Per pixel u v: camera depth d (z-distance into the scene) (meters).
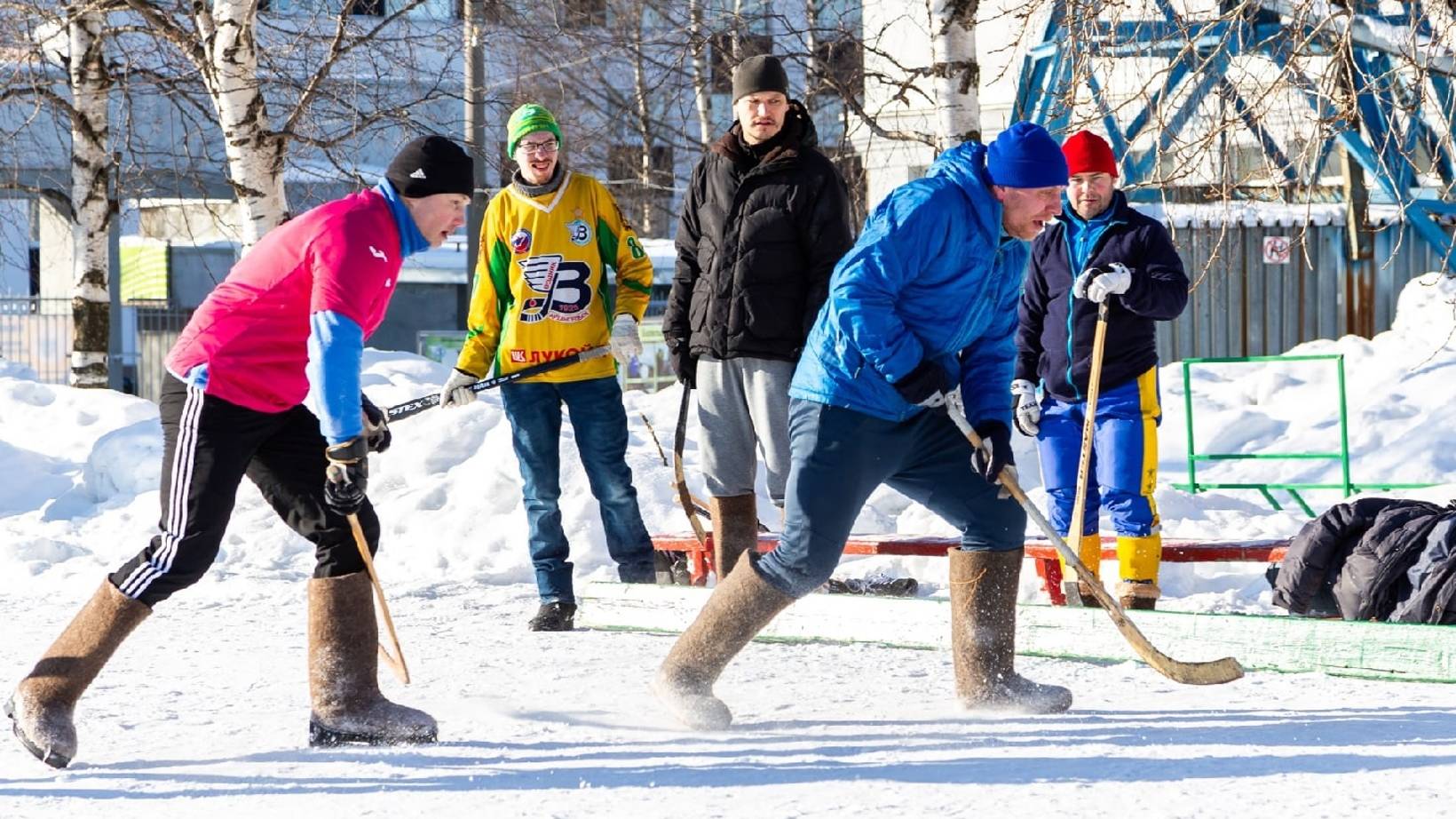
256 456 8.95
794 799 7.47
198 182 32.97
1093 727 9.05
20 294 53.31
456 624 13.96
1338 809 7.06
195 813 7.49
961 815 7.13
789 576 9.17
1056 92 20.94
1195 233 29.91
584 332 13.68
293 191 33.72
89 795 7.88
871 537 15.20
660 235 59.62
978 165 9.14
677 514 18.44
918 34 38.88
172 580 8.72
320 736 8.90
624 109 39.03
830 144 46.91
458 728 9.32
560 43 34.62
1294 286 32.91
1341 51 18.64
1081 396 13.05
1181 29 18.94
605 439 13.87
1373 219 31.89
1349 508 12.42
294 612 14.52
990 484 9.49
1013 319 9.52
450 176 8.84
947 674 10.98
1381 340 28.09
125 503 20.94
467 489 18.98
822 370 9.23
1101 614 11.50
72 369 32.34
